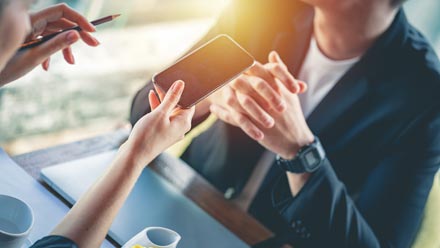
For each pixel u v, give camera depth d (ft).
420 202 4.86
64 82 8.30
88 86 8.41
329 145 5.18
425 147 4.86
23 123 7.54
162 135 2.60
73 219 2.34
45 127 7.59
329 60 5.22
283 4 5.31
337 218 4.46
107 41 9.02
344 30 5.02
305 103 5.35
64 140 7.48
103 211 2.38
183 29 9.65
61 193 3.66
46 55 3.09
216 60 3.41
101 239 2.39
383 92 5.00
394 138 4.99
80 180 3.82
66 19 3.50
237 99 4.07
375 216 4.77
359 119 5.09
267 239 4.08
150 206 3.88
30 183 3.61
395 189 4.80
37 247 2.23
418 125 4.90
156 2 9.22
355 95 5.06
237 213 4.24
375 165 5.09
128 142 2.55
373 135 5.06
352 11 4.87
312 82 5.33
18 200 2.80
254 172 5.49
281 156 4.33
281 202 4.50
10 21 1.80
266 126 3.95
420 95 4.92
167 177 4.30
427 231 5.45
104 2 8.54
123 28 9.12
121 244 3.47
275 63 4.11
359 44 5.06
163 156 4.55
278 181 4.59
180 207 4.00
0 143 7.16
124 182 2.44
